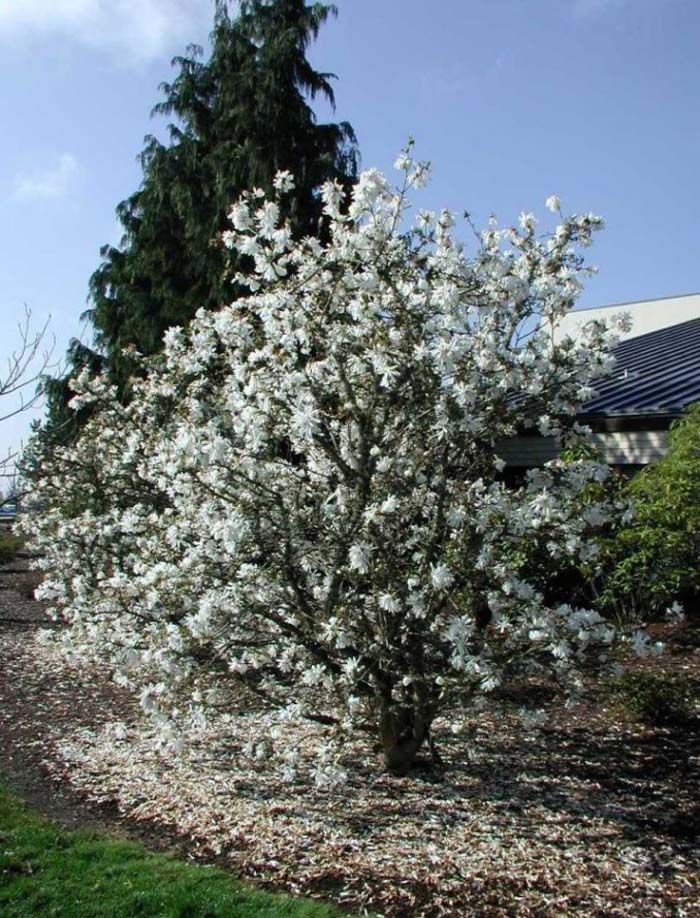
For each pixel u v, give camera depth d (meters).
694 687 6.78
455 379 4.53
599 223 4.92
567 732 6.03
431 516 4.81
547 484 4.69
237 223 5.03
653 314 21.36
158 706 5.24
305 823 4.71
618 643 5.84
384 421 4.75
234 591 4.81
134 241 18.53
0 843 4.49
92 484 10.16
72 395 18.86
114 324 19.39
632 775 5.26
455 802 4.91
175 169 17.28
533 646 4.68
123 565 8.66
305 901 3.87
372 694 5.09
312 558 4.83
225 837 4.60
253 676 6.36
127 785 5.43
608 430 9.78
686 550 7.05
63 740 6.45
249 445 4.97
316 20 16.77
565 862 4.16
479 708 6.32
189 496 5.52
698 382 10.50
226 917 3.71
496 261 4.92
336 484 5.10
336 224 5.05
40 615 12.68
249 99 16.00
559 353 4.73
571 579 8.27
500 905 3.79
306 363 4.94
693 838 4.40
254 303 5.20
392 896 3.91
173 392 7.51
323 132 16.33
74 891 3.95
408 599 4.33
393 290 4.70
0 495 9.87
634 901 3.78
